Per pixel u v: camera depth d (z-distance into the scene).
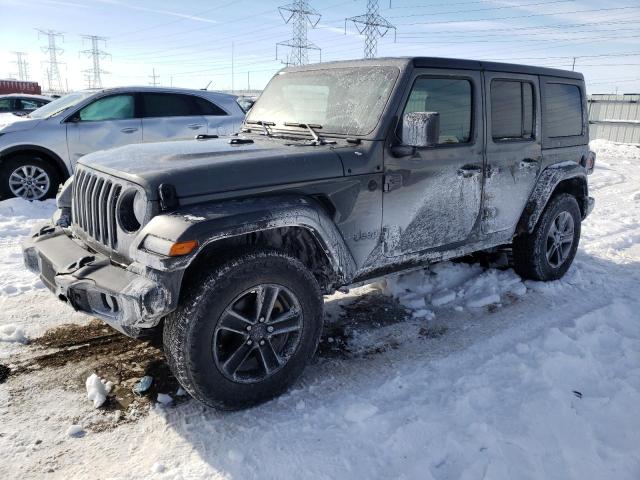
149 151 3.13
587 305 4.25
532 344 3.50
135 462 2.38
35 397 2.85
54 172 7.55
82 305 2.70
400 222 3.40
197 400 2.77
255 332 2.72
